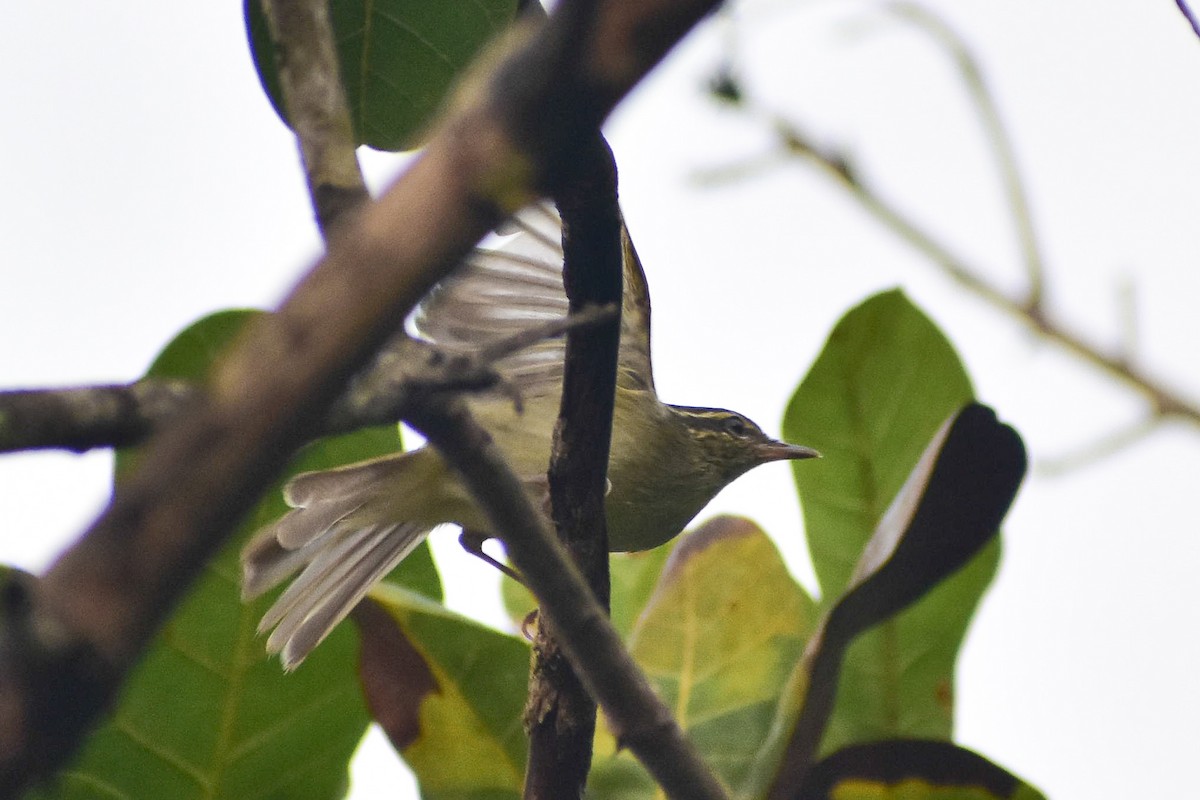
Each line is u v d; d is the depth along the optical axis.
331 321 2.59
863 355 8.11
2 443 3.36
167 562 2.50
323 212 5.24
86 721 2.47
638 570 9.26
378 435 8.84
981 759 6.29
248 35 7.52
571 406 5.64
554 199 4.96
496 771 7.10
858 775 6.25
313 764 7.49
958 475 5.70
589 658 5.19
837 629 6.06
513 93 2.59
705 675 7.83
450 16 7.88
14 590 2.46
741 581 8.02
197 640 7.39
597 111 2.60
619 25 2.56
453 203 2.60
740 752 7.60
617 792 7.41
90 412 3.44
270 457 2.57
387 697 7.14
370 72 8.02
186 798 7.34
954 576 7.55
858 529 8.08
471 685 7.14
